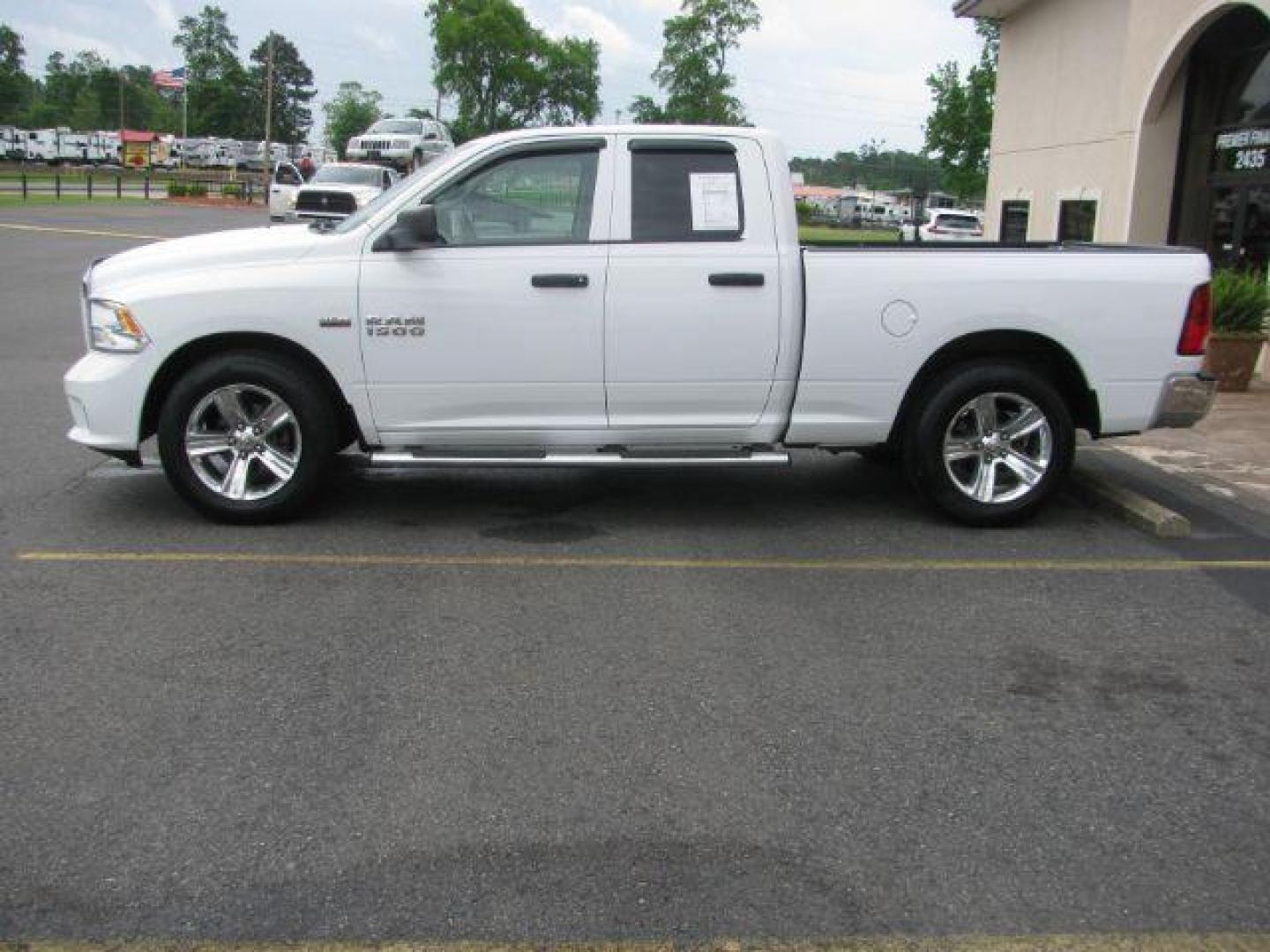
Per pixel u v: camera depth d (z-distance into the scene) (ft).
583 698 14.44
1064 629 17.12
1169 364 21.56
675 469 26.73
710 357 20.88
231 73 411.54
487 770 12.63
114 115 473.67
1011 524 22.30
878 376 21.22
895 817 11.87
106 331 20.63
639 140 20.90
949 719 14.10
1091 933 10.07
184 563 19.22
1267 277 40.81
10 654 15.40
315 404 20.90
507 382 20.83
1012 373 21.47
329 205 88.22
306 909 10.21
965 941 9.93
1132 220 47.70
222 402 20.90
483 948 9.73
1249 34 43.11
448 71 257.96
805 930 10.03
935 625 17.19
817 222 192.75
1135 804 12.22
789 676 15.25
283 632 16.35
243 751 12.96
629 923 10.09
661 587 18.60
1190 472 26.86
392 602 17.63
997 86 68.23
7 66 477.36
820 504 23.90
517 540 20.99
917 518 22.95
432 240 20.13
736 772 12.70
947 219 126.21
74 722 13.56
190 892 10.41
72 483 23.97
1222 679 15.47
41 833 11.30
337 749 13.03
